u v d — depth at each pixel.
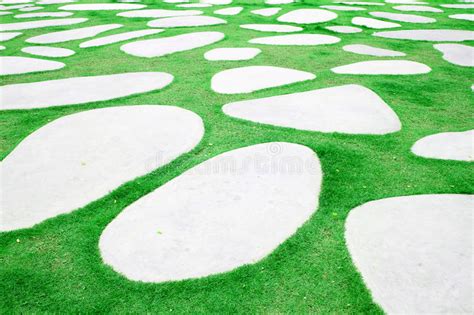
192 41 5.56
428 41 5.61
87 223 2.04
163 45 5.36
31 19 7.32
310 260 1.81
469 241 1.88
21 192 2.28
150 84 3.89
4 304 1.61
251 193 2.24
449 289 1.64
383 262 1.78
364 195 2.25
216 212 2.09
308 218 2.05
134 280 1.71
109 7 8.52
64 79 4.10
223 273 1.74
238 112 3.26
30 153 2.67
